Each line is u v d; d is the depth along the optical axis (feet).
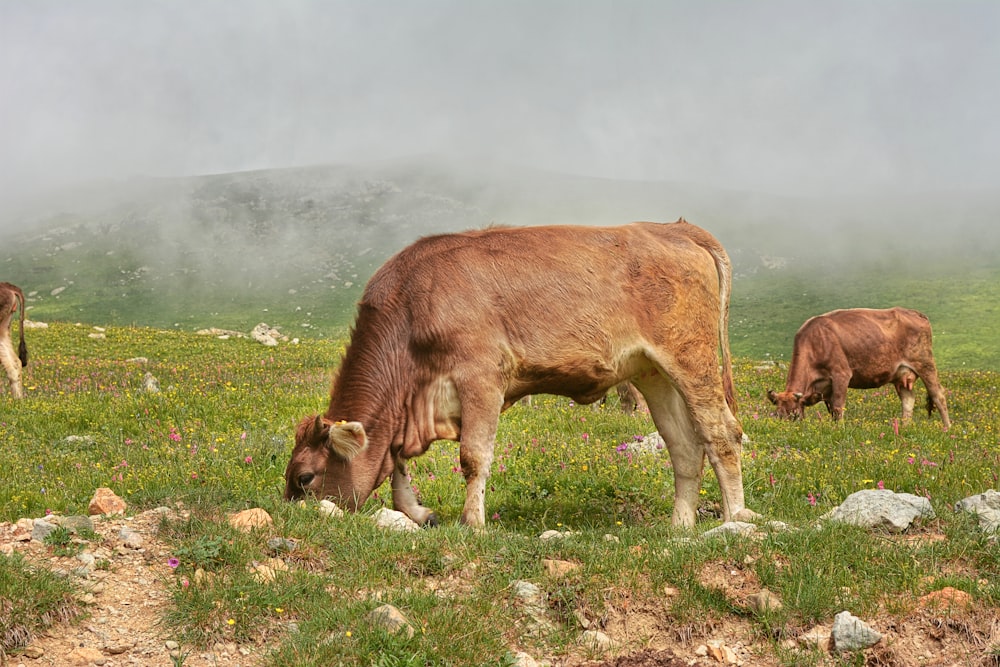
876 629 17.37
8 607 16.43
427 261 26.27
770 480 31.53
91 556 19.01
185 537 20.16
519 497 30.63
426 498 30.66
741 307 268.82
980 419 58.34
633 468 32.65
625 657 16.90
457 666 16.19
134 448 35.27
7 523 21.30
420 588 18.83
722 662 16.90
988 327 216.95
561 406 50.19
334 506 23.72
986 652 16.47
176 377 62.54
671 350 27.25
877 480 30.83
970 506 23.44
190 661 16.31
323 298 297.74
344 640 16.44
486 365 25.38
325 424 25.75
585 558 20.10
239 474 30.76
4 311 53.62
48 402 46.88
